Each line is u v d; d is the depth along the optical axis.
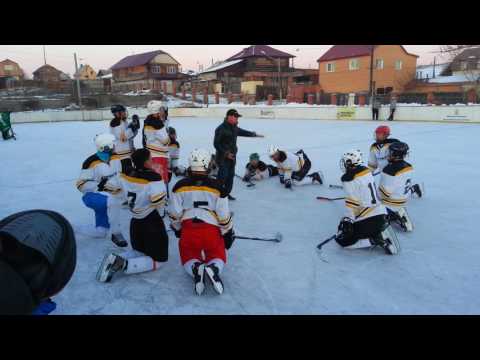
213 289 3.23
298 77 46.47
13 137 15.55
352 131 15.92
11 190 6.88
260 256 3.88
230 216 3.25
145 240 3.41
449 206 5.45
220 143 5.56
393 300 3.03
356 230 3.79
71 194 6.56
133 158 3.26
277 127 18.53
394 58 38.44
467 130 15.12
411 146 11.21
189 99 41.84
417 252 3.92
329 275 3.46
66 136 16.73
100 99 39.00
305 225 4.80
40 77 73.12
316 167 8.41
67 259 1.22
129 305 2.99
